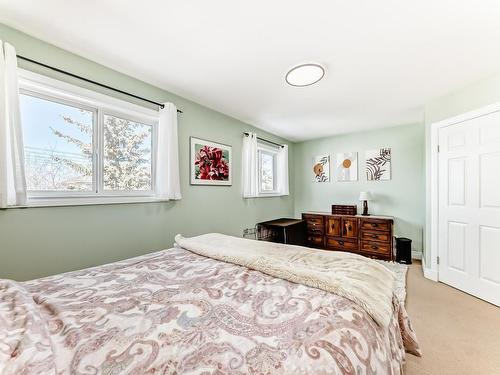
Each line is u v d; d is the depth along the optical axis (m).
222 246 1.64
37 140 1.62
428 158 2.77
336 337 0.67
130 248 2.09
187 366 0.57
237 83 2.28
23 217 1.51
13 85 1.42
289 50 1.75
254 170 3.51
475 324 1.77
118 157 2.08
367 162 4.04
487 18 1.40
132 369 0.56
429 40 1.62
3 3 1.31
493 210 2.12
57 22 1.46
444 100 2.57
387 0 1.28
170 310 0.84
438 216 2.64
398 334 1.16
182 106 2.59
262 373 0.54
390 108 2.96
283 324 0.74
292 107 2.92
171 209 2.45
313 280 1.03
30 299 0.89
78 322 0.75
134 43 1.67
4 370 0.53
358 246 3.67
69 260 1.71
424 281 2.65
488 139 2.15
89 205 1.83
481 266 2.21
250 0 1.29
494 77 2.10
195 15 1.40
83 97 1.79
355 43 1.66
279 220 4.18
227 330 0.72
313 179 4.66
